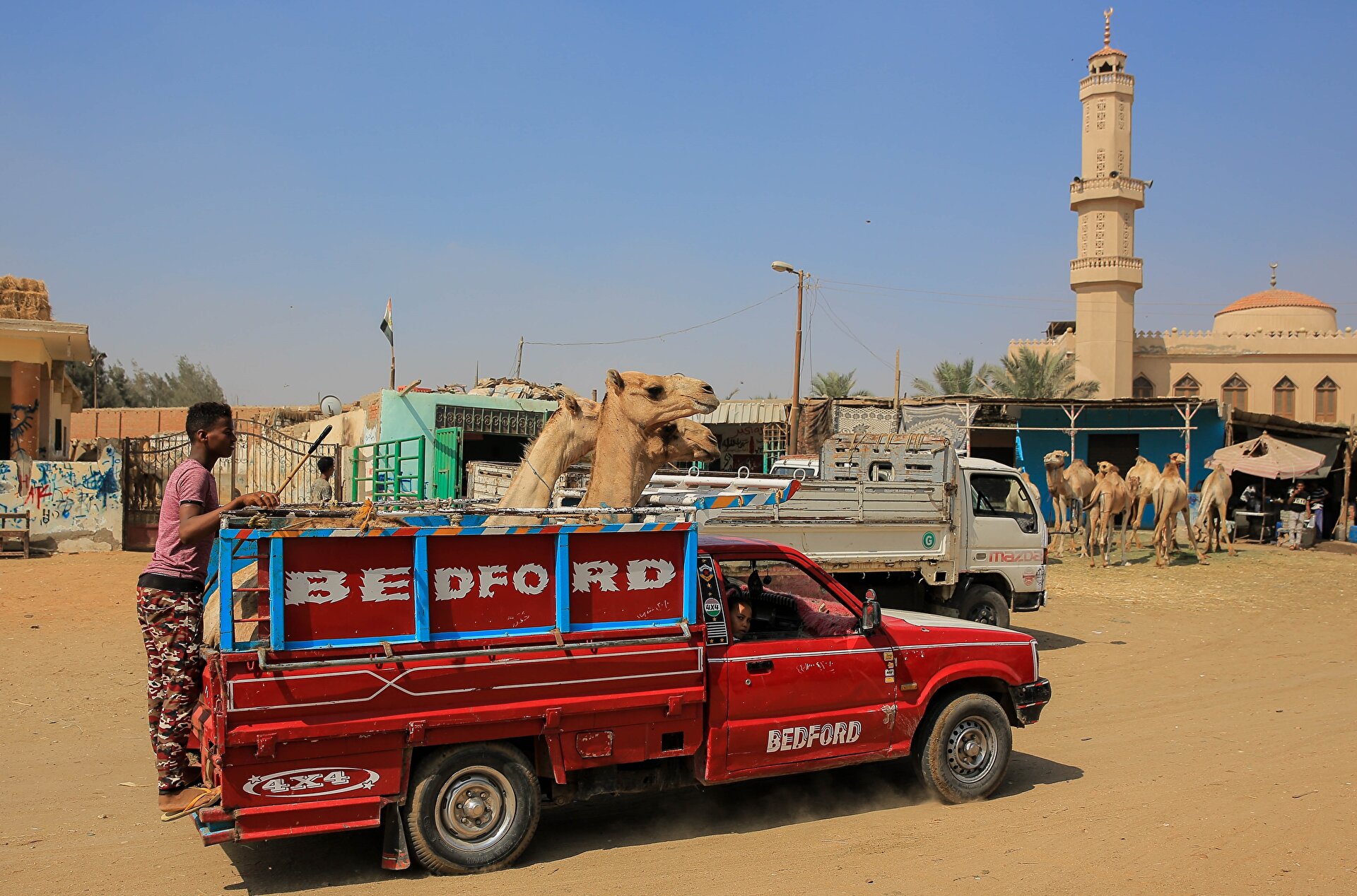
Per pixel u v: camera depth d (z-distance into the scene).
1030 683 7.12
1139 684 11.32
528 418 21.41
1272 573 22.00
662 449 8.30
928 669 6.69
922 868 5.57
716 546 6.34
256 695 4.77
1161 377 53.38
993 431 35.97
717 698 5.95
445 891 5.14
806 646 6.30
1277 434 34.66
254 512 5.14
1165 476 23.03
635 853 5.82
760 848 5.92
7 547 20.03
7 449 28.42
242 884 5.25
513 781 5.47
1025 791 7.20
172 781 5.20
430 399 20.27
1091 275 51.91
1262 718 9.67
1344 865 5.66
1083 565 23.42
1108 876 5.48
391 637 5.12
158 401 66.69
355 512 5.98
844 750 6.37
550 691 5.45
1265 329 58.06
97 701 9.57
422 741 5.16
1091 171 52.56
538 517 5.85
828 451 11.86
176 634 5.21
